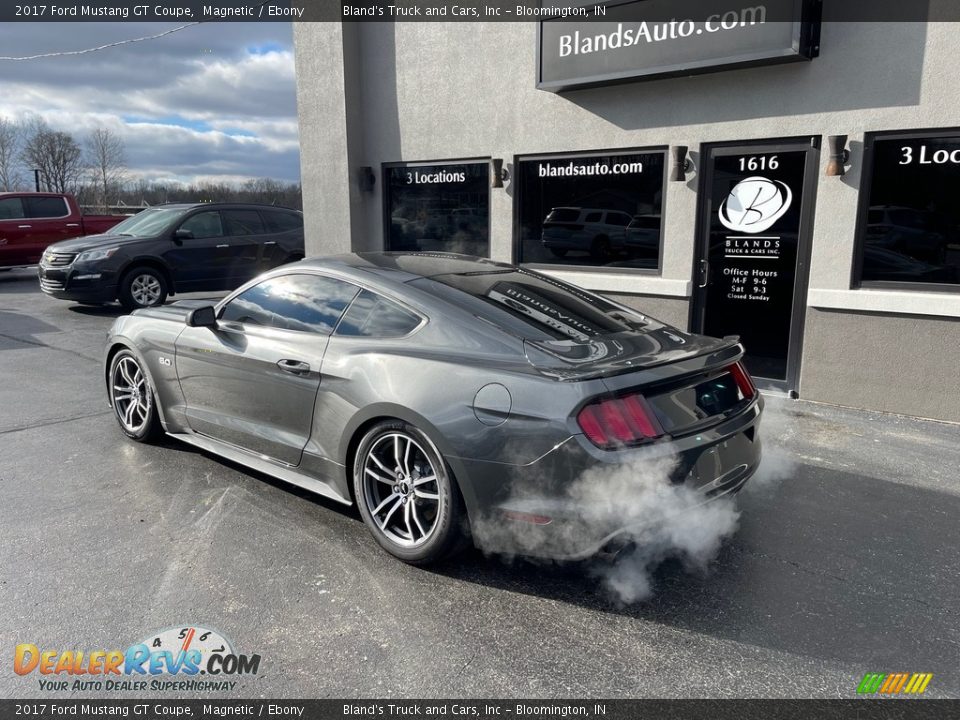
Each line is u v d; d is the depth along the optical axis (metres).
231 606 3.09
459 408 3.14
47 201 15.96
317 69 9.30
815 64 6.02
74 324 10.25
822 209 6.11
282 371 3.90
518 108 7.89
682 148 6.72
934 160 5.65
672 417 3.12
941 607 3.15
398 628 2.95
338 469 3.66
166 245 11.11
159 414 4.86
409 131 8.88
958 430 5.59
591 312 3.84
